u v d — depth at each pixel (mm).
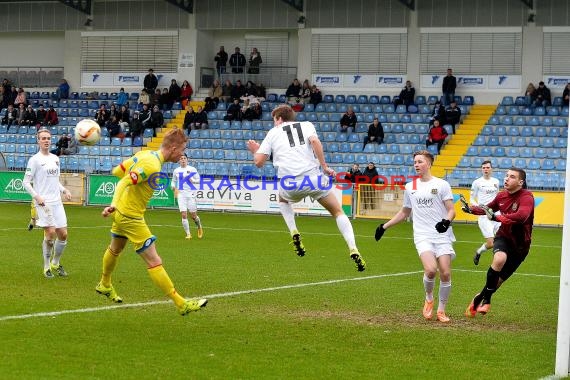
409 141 49844
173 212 43000
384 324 15102
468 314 15594
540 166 46438
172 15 58656
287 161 15664
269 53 58500
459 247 30344
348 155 49094
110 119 53750
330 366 11898
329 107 53438
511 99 51812
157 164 13977
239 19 57656
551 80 52531
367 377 11359
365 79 55750
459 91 53906
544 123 49344
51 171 19438
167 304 16406
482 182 25094
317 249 27812
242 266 22734
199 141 52094
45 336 13227
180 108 55750
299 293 18297
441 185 15391
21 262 22234
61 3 60594
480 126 49938
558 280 21688
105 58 60000
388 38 55219
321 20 56312
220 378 11109
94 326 14117
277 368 11703
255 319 15227
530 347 13461
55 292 17484
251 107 53031
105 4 59750
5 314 14898
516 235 15367
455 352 13000
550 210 40000
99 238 29328
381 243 30594
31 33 62281
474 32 53625
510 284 20734
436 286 19984
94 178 45781
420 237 15555
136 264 22266
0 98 58219
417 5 54625
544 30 52531
